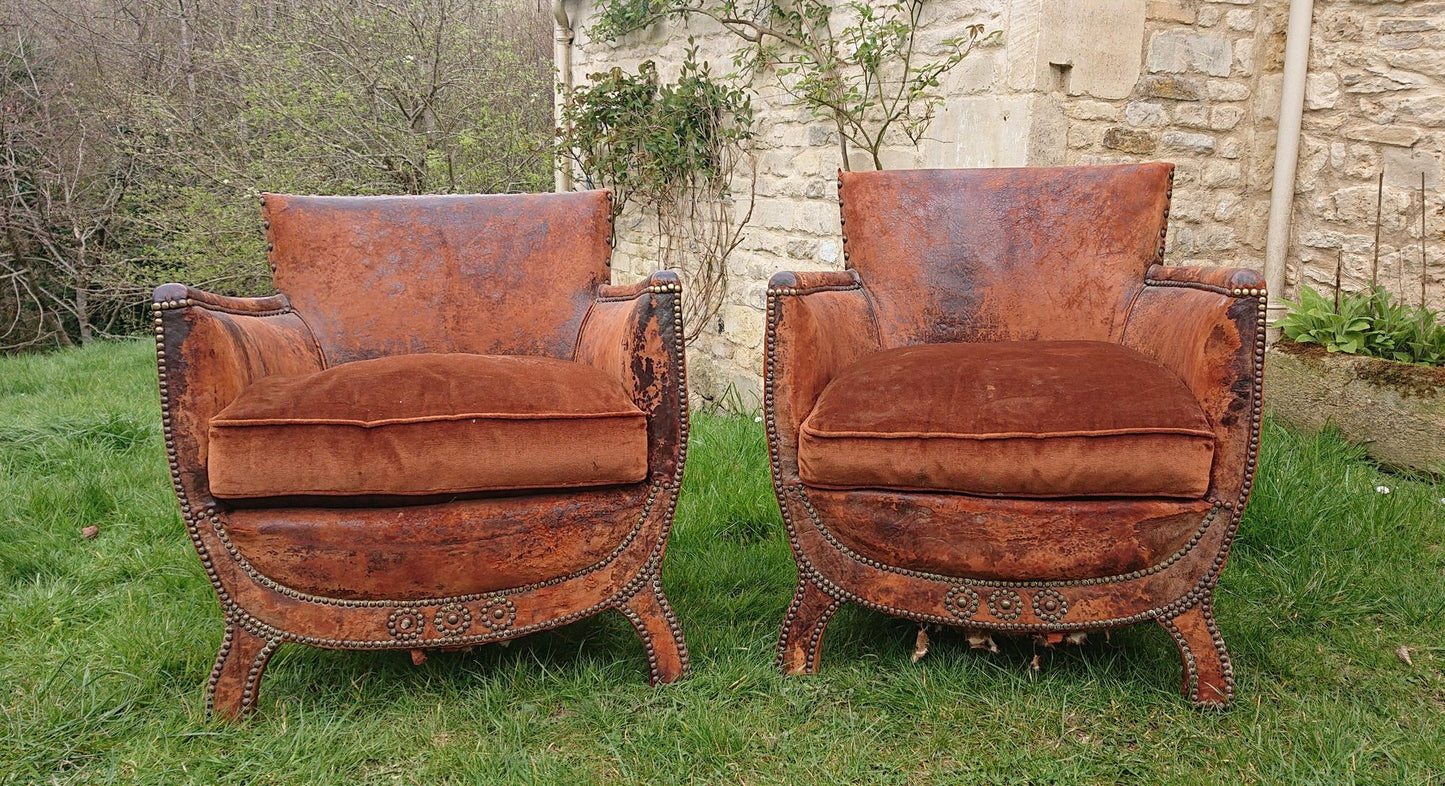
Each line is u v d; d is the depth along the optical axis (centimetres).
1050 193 238
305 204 226
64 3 1024
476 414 170
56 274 1066
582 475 177
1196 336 177
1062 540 172
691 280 549
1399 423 306
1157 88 354
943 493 176
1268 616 211
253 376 184
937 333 236
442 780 161
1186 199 374
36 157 1020
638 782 159
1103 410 169
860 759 163
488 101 827
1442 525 257
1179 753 164
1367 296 352
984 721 174
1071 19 327
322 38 820
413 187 815
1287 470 275
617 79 571
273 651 177
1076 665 192
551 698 184
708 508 275
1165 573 174
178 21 990
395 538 171
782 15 443
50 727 173
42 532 272
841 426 177
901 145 390
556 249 235
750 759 165
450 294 230
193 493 169
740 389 511
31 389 550
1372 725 171
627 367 184
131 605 223
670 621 189
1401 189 363
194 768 164
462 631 177
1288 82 373
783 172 463
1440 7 348
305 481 167
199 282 871
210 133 875
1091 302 229
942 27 362
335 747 169
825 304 211
